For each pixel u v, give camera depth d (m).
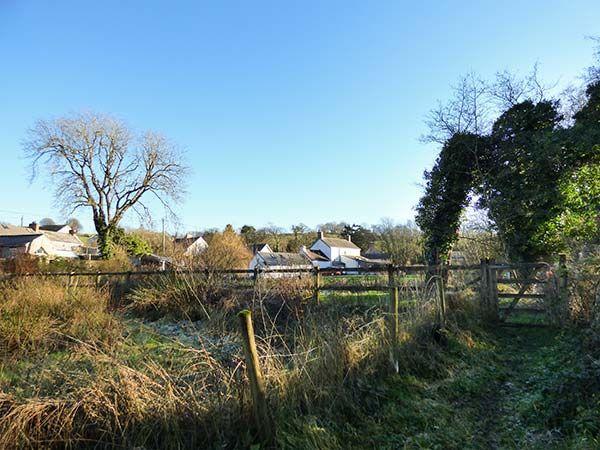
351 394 4.38
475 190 16.36
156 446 3.37
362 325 5.64
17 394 3.92
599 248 7.03
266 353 4.36
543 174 14.78
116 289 12.14
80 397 3.61
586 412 3.77
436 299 6.97
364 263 58.66
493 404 4.75
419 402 4.54
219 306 9.62
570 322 6.73
